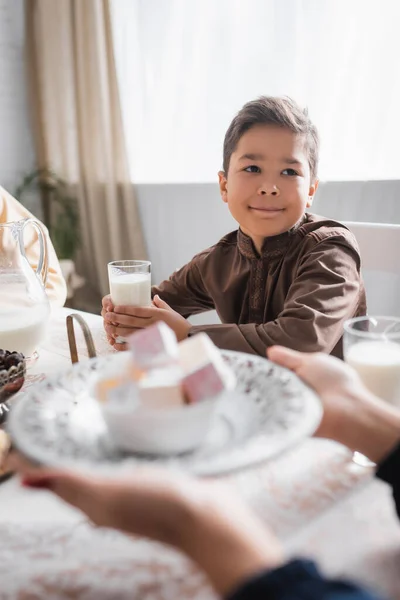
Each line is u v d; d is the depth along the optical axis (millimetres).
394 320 579
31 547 365
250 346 720
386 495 419
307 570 267
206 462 332
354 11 1885
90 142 2732
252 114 907
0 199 1337
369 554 356
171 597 316
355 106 1943
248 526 302
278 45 2100
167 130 2555
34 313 751
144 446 363
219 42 2271
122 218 2719
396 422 445
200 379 366
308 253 920
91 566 342
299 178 914
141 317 803
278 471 451
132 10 2525
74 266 2982
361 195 1920
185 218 2496
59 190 3002
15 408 407
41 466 339
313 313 744
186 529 298
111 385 379
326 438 466
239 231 1032
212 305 1197
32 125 3090
